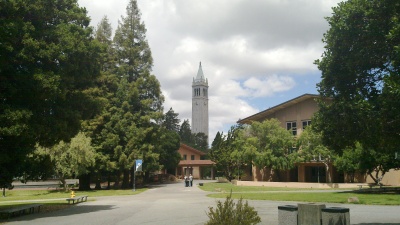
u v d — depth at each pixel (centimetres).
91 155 4050
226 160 6238
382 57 1027
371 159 3456
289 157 4891
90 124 4634
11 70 1838
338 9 1102
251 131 5328
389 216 1556
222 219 912
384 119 983
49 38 2008
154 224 1424
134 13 5631
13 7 1828
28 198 3281
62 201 2842
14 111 1730
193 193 3616
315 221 1027
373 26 997
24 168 2050
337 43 1090
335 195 2816
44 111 2022
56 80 1866
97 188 4844
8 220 1628
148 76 5409
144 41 5566
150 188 4850
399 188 3625
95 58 2330
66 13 2239
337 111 1110
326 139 1197
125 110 4931
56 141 2183
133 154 4659
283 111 5766
